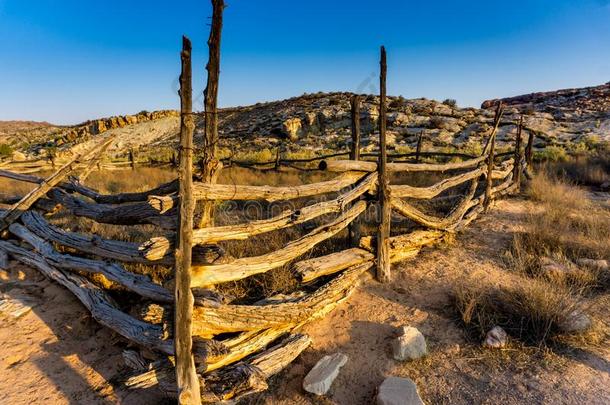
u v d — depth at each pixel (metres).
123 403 2.59
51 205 5.11
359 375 2.88
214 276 2.77
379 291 4.20
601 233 5.46
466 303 3.55
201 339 2.59
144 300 3.58
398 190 4.75
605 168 11.20
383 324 3.54
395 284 4.36
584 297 3.81
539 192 8.46
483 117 26.94
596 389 2.57
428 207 7.56
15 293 4.11
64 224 6.34
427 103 33.22
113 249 3.39
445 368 2.90
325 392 2.69
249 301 3.71
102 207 3.96
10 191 9.96
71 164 5.12
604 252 4.79
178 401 2.34
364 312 3.76
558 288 3.63
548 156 13.60
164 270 4.21
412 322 3.54
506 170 9.09
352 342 3.30
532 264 4.53
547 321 3.20
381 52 4.25
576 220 6.19
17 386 2.73
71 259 3.99
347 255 4.16
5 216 5.09
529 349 3.04
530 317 3.31
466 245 5.56
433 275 4.54
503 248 5.35
